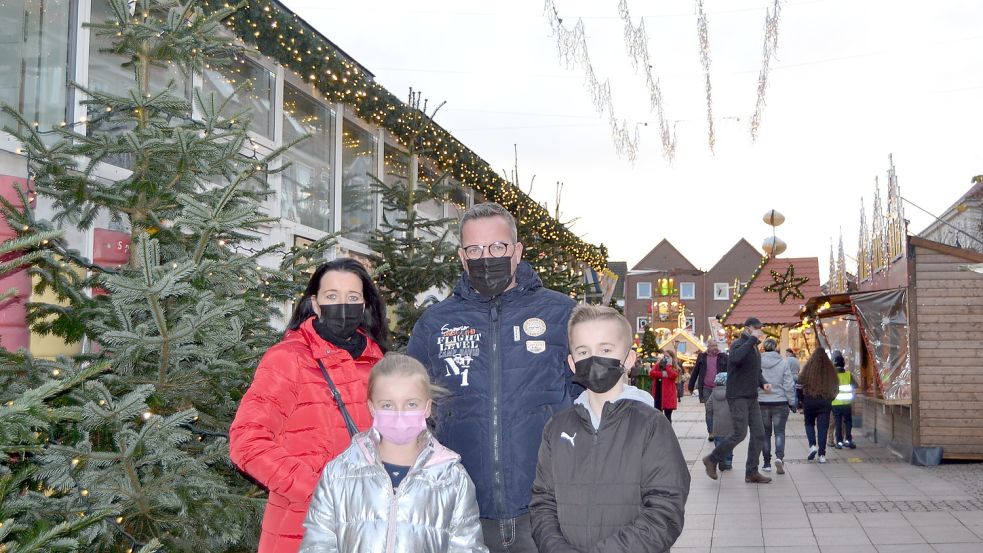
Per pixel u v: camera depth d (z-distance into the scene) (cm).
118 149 425
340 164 1050
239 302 382
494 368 345
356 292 349
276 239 873
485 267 345
